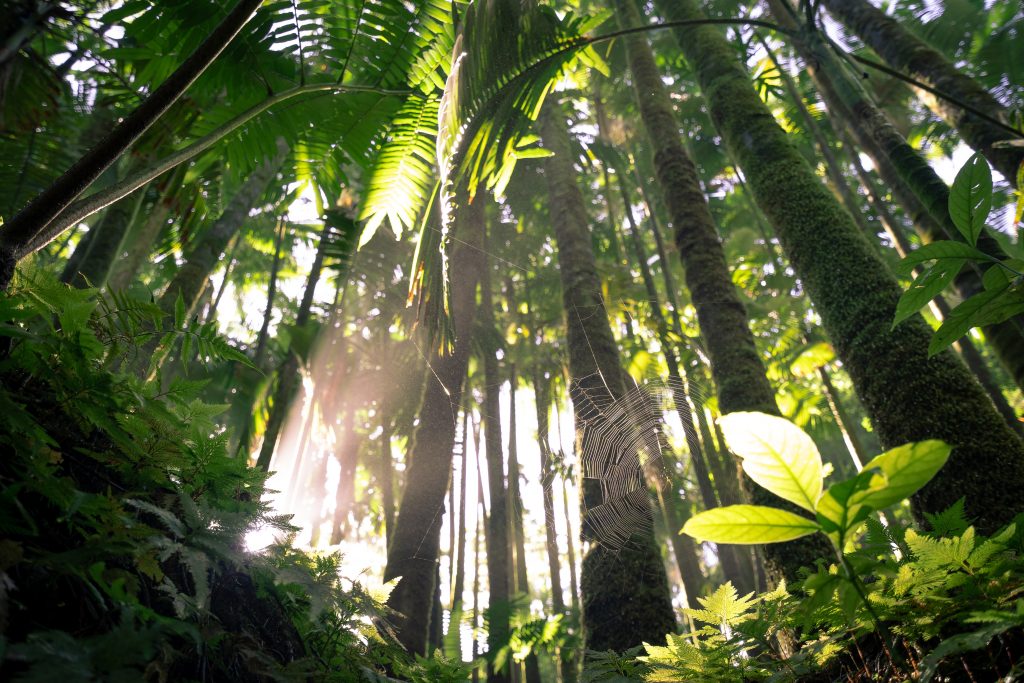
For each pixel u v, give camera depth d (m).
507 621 4.33
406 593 3.63
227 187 6.86
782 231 3.31
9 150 2.86
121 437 1.35
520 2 2.27
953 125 3.49
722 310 3.64
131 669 0.84
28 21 1.34
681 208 4.15
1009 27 7.23
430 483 3.95
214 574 1.46
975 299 1.24
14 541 1.06
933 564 1.25
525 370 7.66
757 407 3.23
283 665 1.52
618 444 3.47
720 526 0.84
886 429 2.54
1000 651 1.35
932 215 2.95
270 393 6.27
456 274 4.39
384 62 2.64
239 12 1.59
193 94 2.67
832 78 3.67
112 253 3.71
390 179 2.94
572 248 4.79
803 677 1.81
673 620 3.29
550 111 5.96
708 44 4.26
